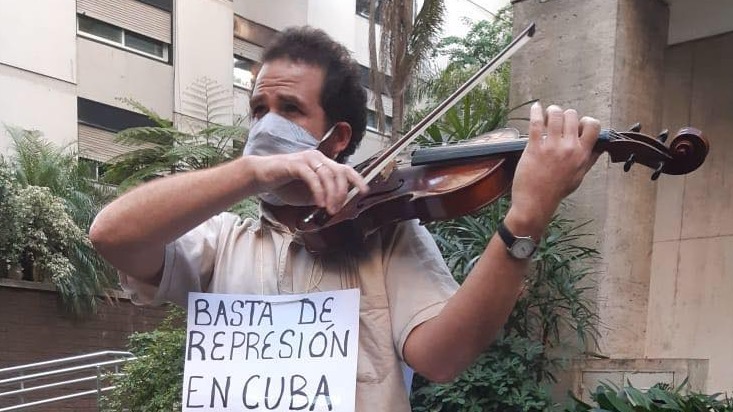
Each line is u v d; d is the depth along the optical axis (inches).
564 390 152.2
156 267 54.6
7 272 442.9
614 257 165.5
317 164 45.4
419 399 139.0
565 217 167.5
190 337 55.3
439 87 490.0
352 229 53.9
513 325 147.5
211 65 636.7
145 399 191.8
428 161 55.8
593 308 161.9
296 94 56.5
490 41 653.3
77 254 467.5
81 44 568.4
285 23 700.0
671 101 189.2
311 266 55.8
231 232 59.6
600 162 166.1
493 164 54.1
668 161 53.7
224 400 53.4
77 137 559.2
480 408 131.1
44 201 454.0
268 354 53.7
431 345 49.8
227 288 57.0
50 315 453.1
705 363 157.0
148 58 605.0
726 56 181.9
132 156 490.6
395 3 400.8
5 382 274.5
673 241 180.5
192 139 515.2
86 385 441.1
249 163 47.0
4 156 504.1
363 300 54.0
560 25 179.5
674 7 183.9
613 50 170.2
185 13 623.5
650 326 177.8
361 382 53.1
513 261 46.1
